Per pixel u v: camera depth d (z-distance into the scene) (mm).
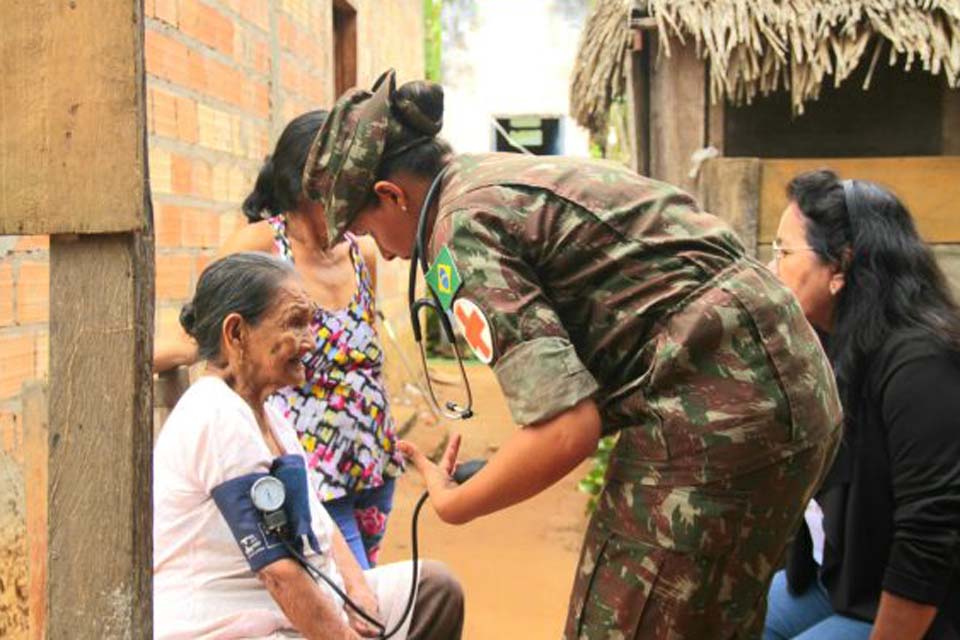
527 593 4762
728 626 1997
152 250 1440
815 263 2420
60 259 1406
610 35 5105
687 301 1907
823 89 5586
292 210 2980
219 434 2244
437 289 1953
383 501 3242
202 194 4137
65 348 1410
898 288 2328
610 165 2045
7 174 1387
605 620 2008
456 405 2152
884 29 4520
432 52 14094
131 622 1422
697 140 5062
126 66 1360
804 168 4918
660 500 1934
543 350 1820
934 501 2184
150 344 1440
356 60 8344
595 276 1927
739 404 1890
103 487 1415
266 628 2311
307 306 2410
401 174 2059
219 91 4355
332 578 2564
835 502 2412
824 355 2078
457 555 5289
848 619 2445
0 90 1376
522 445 1831
